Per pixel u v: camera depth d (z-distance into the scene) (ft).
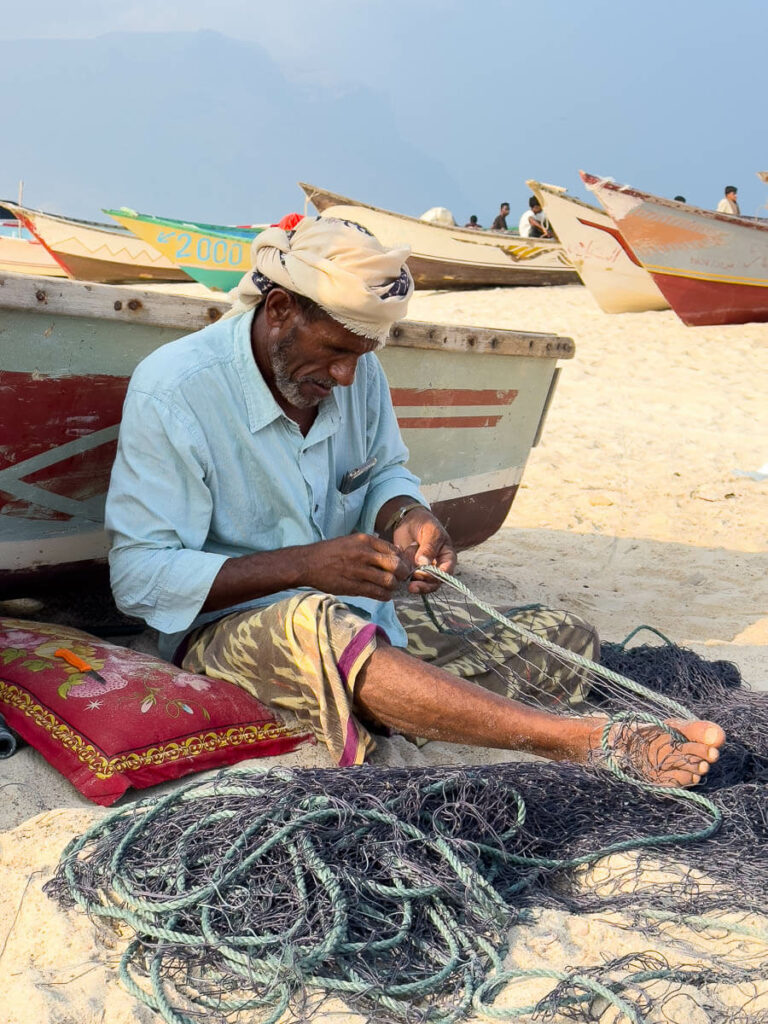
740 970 5.65
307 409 8.96
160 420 8.34
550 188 47.26
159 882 6.22
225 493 8.77
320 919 5.87
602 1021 5.32
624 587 16.16
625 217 44.16
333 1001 5.50
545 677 9.62
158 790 7.71
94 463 9.96
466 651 9.43
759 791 7.46
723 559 18.02
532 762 7.70
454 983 5.63
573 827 7.07
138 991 5.52
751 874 6.48
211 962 5.75
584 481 23.18
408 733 7.92
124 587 8.43
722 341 43.09
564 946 5.86
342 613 7.91
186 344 8.65
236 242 55.72
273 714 8.45
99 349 9.58
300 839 6.24
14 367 9.07
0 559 9.75
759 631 13.92
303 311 8.10
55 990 5.50
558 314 49.73
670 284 45.27
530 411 15.33
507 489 15.57
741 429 29.35
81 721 7.80
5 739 7.93
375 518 9.64
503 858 6.62
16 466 9.43
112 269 62.44
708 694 10.09
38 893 6.33
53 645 8.78
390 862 6.26
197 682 8.32
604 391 34.32
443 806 6.78
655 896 6.31
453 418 13.89
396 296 8.00
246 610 8.68
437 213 70.54
